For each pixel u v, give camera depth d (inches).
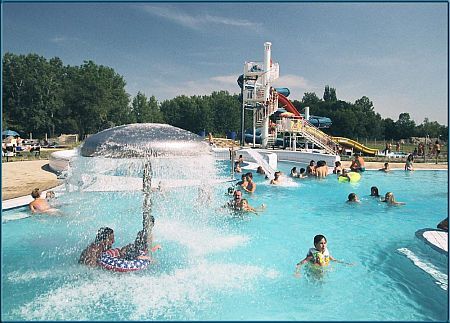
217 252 259.8
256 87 1237.1
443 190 556.7
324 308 179.9
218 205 391.2
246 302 184.7
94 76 2502.5
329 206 425.7
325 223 348.8
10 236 283.9
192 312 173.5
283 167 796.6
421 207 428.5
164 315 170.4
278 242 285.7
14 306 176.1
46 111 2479.1
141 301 183.8
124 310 174.2
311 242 286.8
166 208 378.0
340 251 265.9
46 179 510.0
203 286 202.7
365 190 538.9
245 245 277.3
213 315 171.0
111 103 2623.0
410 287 204.5
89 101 2440.9
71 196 403.2
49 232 294.8
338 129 3299.7
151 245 246.5
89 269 216.8
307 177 636.1
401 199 480.1
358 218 370.0
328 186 562.6
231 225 335.3
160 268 226.8
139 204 378.6
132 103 2989.7
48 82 2512.3
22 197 383.9
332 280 213.5
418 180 661.3
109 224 320.5
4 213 339.6
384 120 3661.4
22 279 205.9
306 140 1176.2
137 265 217.5
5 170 610.5
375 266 235.8
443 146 1288.1
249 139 1430.9
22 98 2463.1
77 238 280.4
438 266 236.5
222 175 635.5
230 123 3137.3
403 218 372.5
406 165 797.9
